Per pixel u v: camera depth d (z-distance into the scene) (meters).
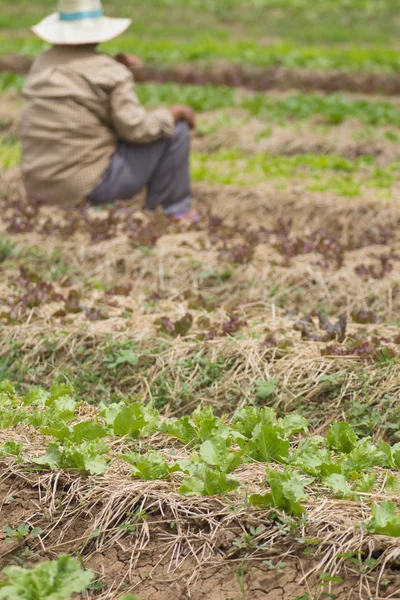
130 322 11.37
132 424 8.64
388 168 18.33
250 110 23.25
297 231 15.77
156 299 12.30
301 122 22.12
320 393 10.05
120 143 15.11
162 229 14.41
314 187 16.83
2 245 13.91
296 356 10.45
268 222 16.11
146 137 14.70
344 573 6.80
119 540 7.35
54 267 13.62
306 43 36.56
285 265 13.20
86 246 13.88
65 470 7.97
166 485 7.72
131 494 7.61
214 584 6.93
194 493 7.53
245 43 32.97
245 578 6.91
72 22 14.46
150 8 42.22
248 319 11.80
